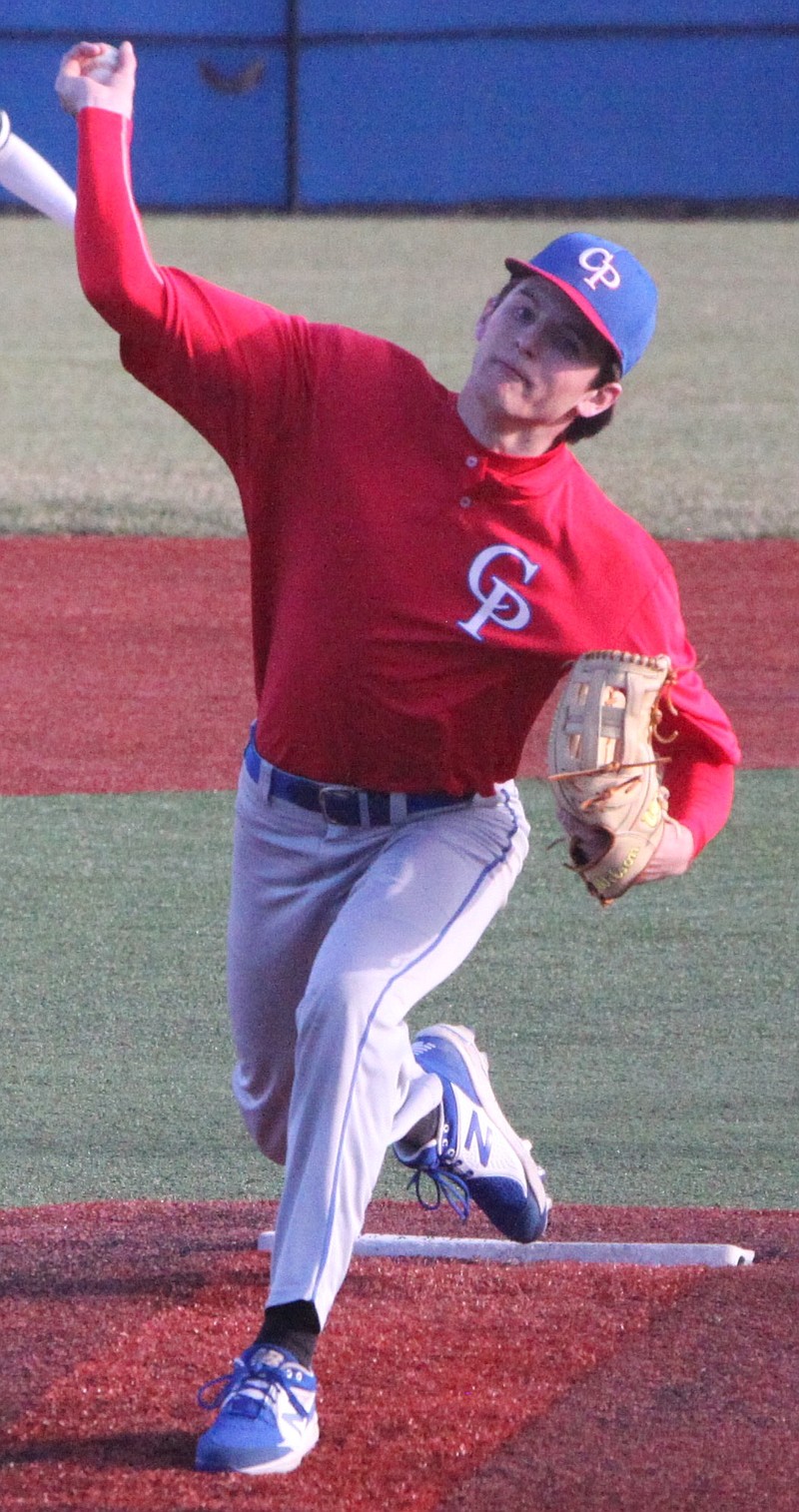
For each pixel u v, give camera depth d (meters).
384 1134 10.70
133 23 105.94
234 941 12.18
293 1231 10.52
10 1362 11.39
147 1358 11.50
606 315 10.67
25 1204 14.78
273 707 11.51
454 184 109.12
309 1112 10.64
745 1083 17.34
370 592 11.01
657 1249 13.34
